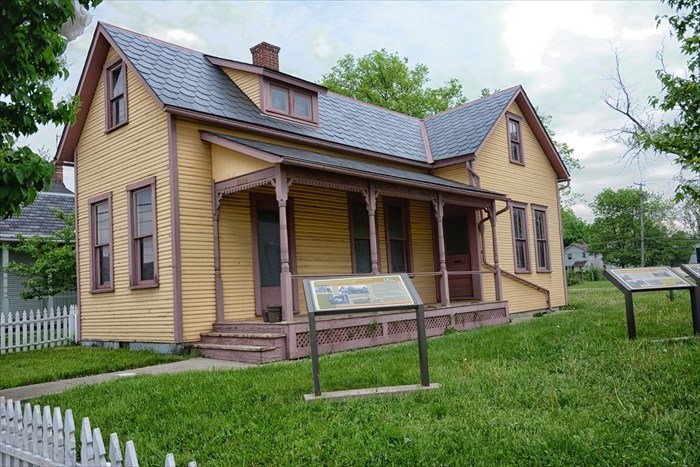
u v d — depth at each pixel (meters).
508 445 4.27
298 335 9.77
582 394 5.53
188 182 11.11
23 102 5.44
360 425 4.87
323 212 13.75
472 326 13.55
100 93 13.21
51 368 9.28
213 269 11.30
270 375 7.26
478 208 15.54
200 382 6.89
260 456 4.32
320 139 13.48
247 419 5.25
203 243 11.22
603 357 7.02
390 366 7.46
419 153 16.77
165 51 12.98
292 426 4.94
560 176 20.39
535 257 18.50
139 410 5.81
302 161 9.88
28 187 5.02
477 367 7.02
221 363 9.38
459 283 16.11
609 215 67.38
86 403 6.30
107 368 9.23
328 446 4.43
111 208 12.62
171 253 10.80
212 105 11.95
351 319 10.65
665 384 5.66
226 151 11.20
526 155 18.84
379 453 4.23
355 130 15.70
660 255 61.34
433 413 5.16
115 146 12.62
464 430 4.65
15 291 18.64
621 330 9.16
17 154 5.05
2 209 5.23
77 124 13.58
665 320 9.96
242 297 11.75
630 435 4.38
